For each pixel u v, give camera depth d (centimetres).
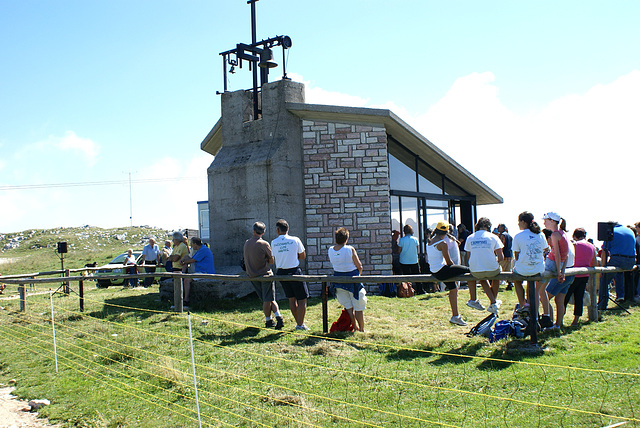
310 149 1473
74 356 793
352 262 868
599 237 1034
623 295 1121
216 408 566
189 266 1341
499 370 629
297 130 1477
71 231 6519
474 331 820
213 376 662
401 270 1434
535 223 745
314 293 1427
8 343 901
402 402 551
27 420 569
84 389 650
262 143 1475
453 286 906
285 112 1455
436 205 1820
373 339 812
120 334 912
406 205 1655
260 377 652
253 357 736
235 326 943
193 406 576
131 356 768
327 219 1462
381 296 1362
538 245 737
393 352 736
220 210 1492
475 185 1925
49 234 6375
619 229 1035
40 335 942
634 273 1130
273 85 1475
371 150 1491
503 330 776
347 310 879
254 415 539
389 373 641
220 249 1485
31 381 692
